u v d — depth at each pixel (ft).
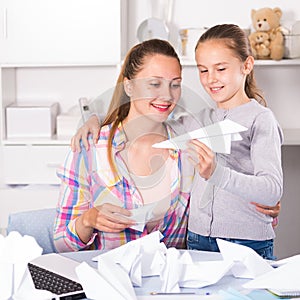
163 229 6.34
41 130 10.30
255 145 6.83
